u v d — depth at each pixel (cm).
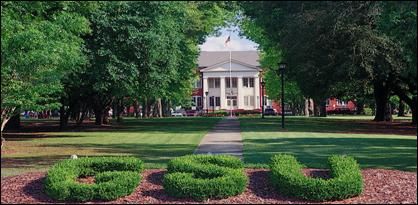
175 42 3712
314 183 900
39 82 2028
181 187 907
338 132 3159
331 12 2816
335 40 3328
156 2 3341
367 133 3091
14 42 1780
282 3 3747
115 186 908
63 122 4084
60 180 945
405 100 4366
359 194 935
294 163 1039
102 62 3238
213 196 909
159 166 1297
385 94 5022
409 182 1038
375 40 3138
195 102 10600
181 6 4028
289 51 3641
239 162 1096
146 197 922
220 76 10556
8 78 1897
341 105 10900
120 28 3228
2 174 1274
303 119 5816
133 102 6556
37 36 1817
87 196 902
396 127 3906
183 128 3844
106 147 2227
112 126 4425
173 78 4188
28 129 4003
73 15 2434
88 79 3291
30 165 1540
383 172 1132
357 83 4197
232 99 10538
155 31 3372
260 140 2462
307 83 3953
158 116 8112
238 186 923
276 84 7219
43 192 961
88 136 3070
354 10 2131
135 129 3869
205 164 1042
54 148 2186
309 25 3362
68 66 2223
